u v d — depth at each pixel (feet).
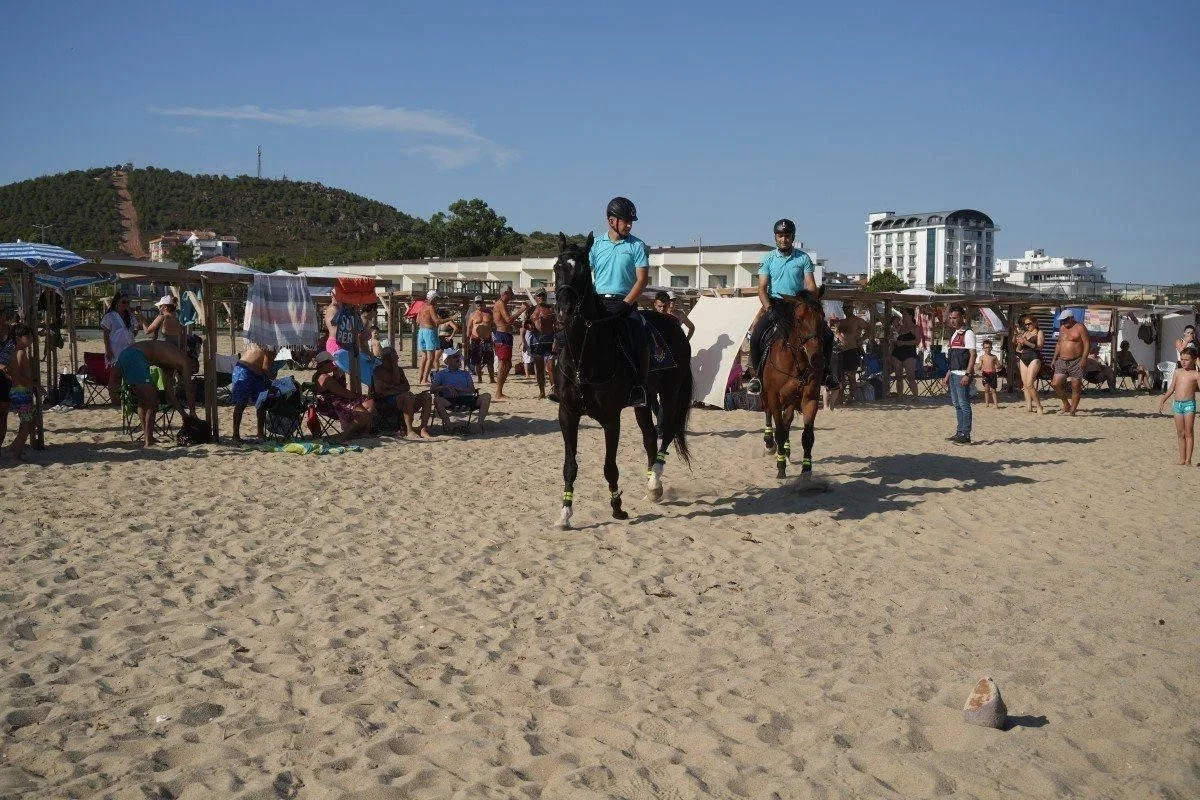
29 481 31.24
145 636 17.31
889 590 20.92
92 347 97.86
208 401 40.19
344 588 20.48
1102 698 14.71
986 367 66.39
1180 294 190.90
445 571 21.84
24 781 11.74
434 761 12.55
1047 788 11.80
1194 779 12.03
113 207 579.07
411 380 73.56
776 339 31.63
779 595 20.44
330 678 15.37
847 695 14.85
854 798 11.59
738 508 29.12
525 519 27.43
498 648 16.93
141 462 35.32
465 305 83.56
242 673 15.56
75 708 14.05
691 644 17.29
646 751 12.86
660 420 30.42
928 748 13.14
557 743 13.15
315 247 536.83
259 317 40.42
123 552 22.89
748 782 11.97
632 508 29.12
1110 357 86.89
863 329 68.74
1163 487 33.96
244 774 12.05
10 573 20.79
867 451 41.96
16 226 541.34
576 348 24.84
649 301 60.85
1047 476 36.04
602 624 18.37
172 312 48.11
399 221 619.26
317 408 42.34
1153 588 21.04
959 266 583.58
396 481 32.99
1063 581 21.67
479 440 43.34
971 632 18.10
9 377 35.35
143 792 11.45
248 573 21.44
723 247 175.22
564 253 25.09
